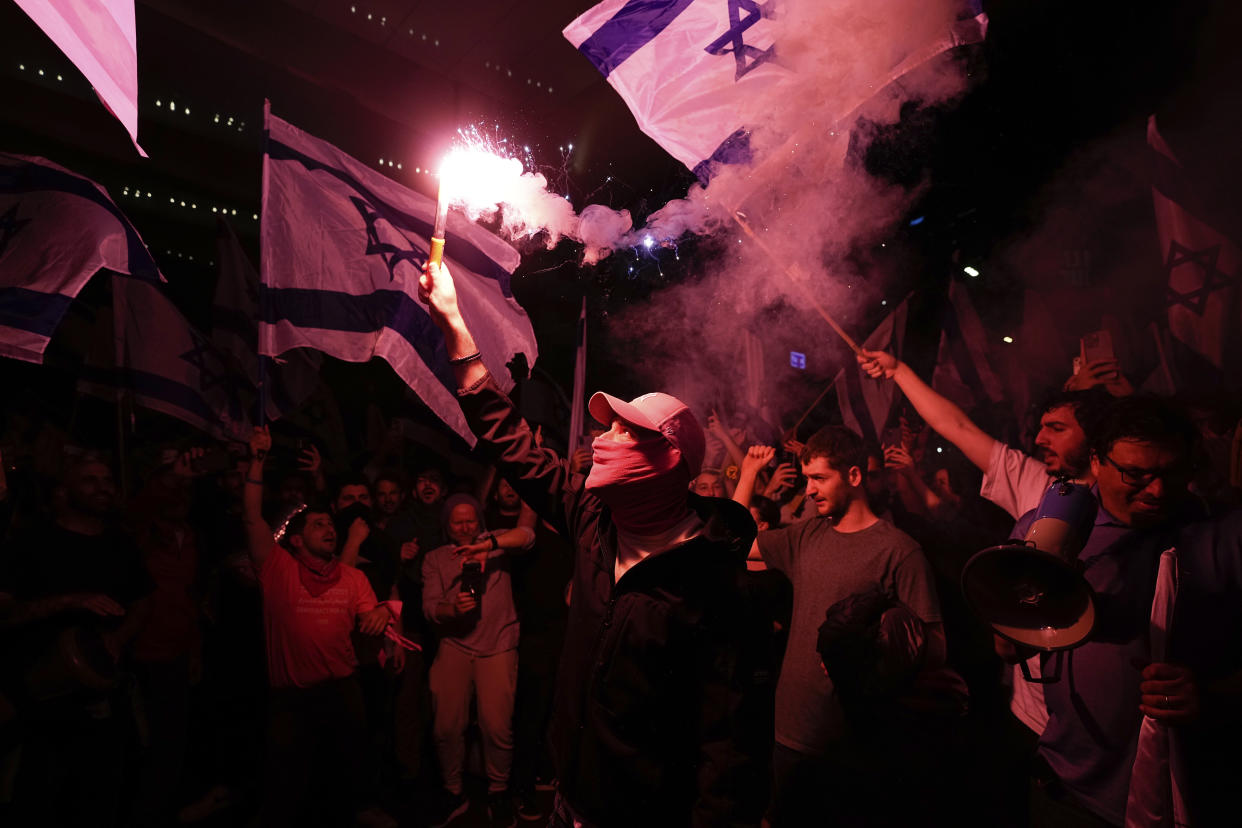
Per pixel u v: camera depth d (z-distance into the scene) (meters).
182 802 4.14
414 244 4.20
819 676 2.75
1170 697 1.54
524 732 4.16
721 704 1.60
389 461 6.46
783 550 3.01
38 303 3.37
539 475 1.89
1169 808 1.60
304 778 3.48
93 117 8.08
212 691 4.45
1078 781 1.80
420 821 4.09
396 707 4.28
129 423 4.84
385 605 3.69
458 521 4.21
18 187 3.59
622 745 1.62
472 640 4.11
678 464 1.70
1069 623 1.71
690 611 1.62
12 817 3.01
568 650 1.79
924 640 2.55
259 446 3.63
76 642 3.04
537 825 4.03
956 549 4.30
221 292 5.01
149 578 3.59
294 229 3.95
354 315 3.95
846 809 2.71
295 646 3.43
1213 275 3.13
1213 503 1.86
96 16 1.40
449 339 1.83
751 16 2.69
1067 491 1.81
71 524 3.41
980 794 3.26
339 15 6.93
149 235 8.98
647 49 2.73
